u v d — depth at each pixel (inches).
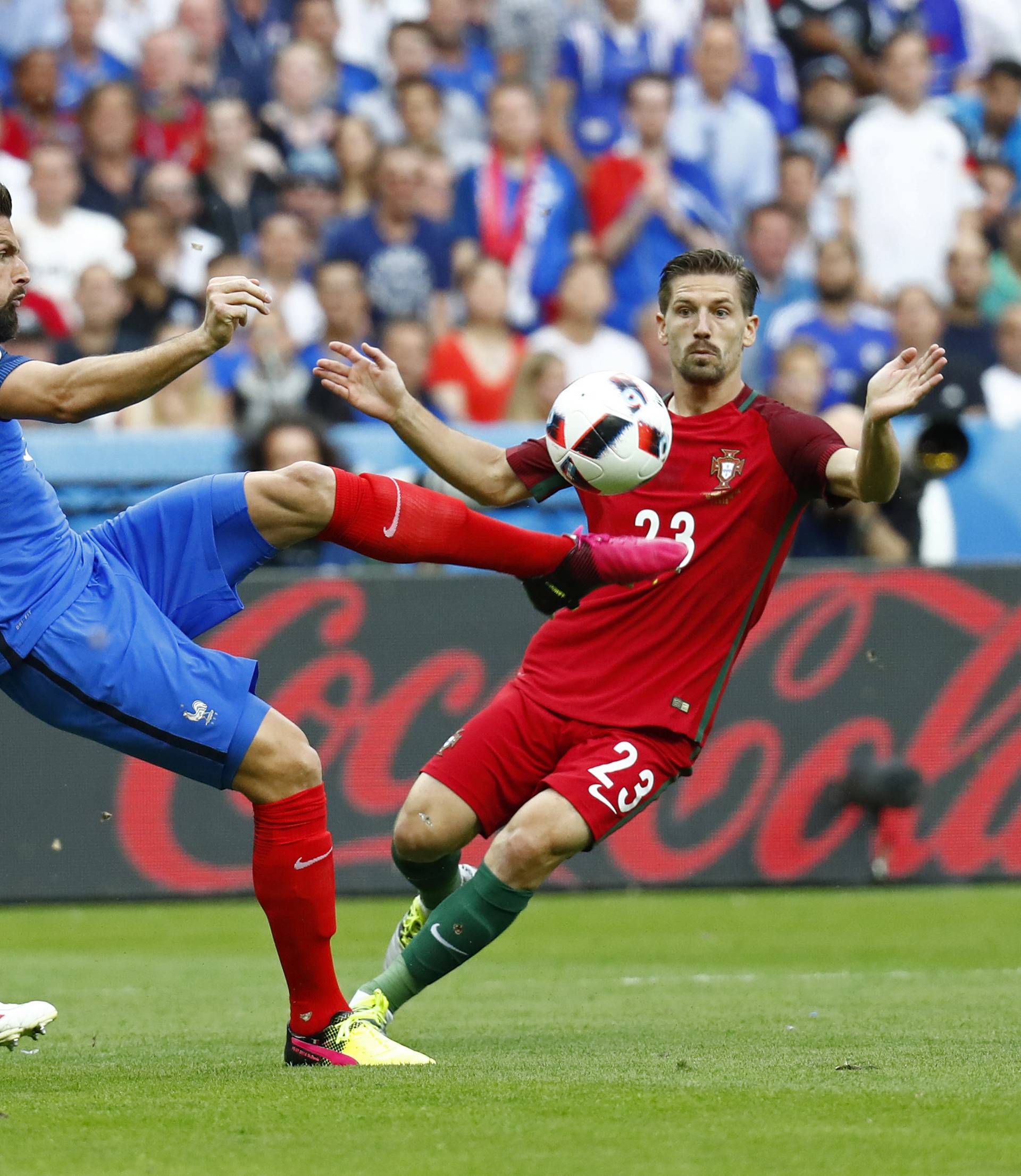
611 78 1897.1
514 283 1795.0
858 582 1348.4
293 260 1690.5
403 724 1295.5
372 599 1294.3
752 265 1830.7
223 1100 496.7
